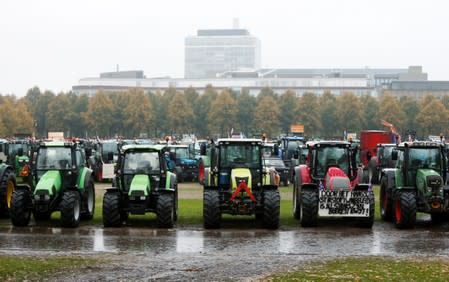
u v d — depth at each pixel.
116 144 73.81
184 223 36.03
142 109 181.75
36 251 27.52
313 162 37.31
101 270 23.77
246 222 36.91
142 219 37.81
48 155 36.00
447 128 169.38
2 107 160.00
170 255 26.89
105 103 182.00
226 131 178.12
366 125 179.50
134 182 34.25
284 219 38.06
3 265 24.06
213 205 33.75
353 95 179.62
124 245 29.19
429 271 23.53
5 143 61.62
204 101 187.25
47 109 188.25
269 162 64.81
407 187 36.03
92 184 37.91
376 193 56.19
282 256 26.84
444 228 35.44
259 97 190.00
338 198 34.44
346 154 37.31
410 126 177.00
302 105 178.25
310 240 30.95
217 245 29.38
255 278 22.52
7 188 37.69
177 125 181.38
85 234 32.12
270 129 176.38
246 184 34.06
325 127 181.00
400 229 34.84
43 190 33.84
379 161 65.88
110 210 33.75
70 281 22.08
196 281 22.19
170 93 199.62
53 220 37.12
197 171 69.69
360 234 32.97
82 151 37.88
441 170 36.41
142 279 22.44
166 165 36.62
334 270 23.77
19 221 34.03
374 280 22.08
